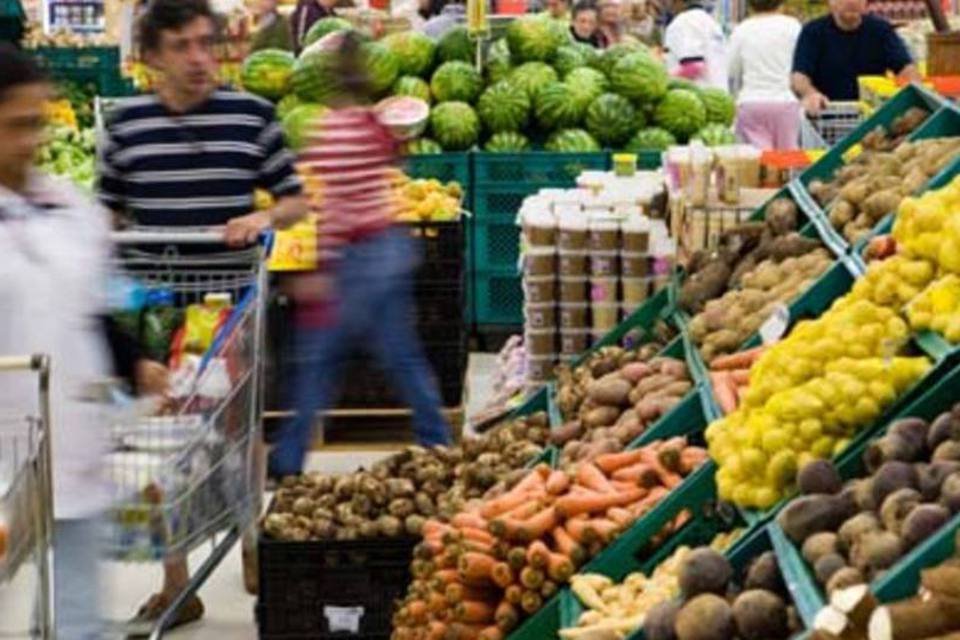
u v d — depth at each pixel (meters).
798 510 4.49
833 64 12.55
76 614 5.61
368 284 8.87
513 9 19.09
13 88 5.38
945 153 6.80
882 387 4.96
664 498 5.57
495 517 5.79
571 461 6.36
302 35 15.30
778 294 6.68
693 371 6.64
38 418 5.23
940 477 4.31
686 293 7.49
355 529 6.98
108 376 5.71
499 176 12.38
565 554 5.61
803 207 7.46
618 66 12.57
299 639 7.00
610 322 9.41
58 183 5.66
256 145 7.85
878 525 4.28
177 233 7.30
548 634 5.60
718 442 5.32
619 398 6.80
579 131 12.45
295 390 9.31
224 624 7.81
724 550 4.86
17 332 5.44
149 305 7.24
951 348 5.01
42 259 5.44
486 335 12.74
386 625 6.99
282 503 7.24
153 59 7.74
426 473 7.19
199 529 6.57
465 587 5.77
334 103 8.85
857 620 3.65
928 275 5.30
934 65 10.96
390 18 14.76
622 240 9.35
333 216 8.80
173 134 7.80
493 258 12.53
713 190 8.62
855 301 5.36
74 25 19.34
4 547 5.11
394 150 9.08
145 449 6.41
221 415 6.62
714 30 15.70
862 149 7.87
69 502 5.56
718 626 4.41
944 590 3.63
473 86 12.53
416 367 9.09
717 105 12.65
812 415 4.97
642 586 5.35
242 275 7.50
